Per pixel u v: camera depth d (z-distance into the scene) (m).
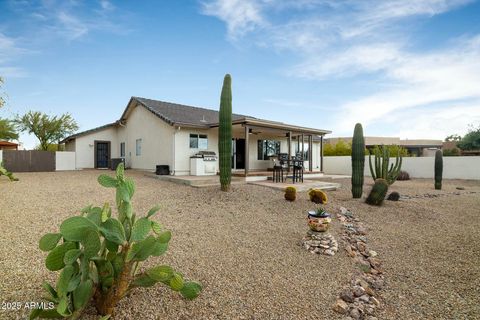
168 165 13.45
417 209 8.38
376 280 3.83
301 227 5.87
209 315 2.64
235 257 4.09
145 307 2.62
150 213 2.52
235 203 7.57
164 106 16.05
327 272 3.90
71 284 1.96
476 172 17.12
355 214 7.41
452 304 3.29
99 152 19.27
